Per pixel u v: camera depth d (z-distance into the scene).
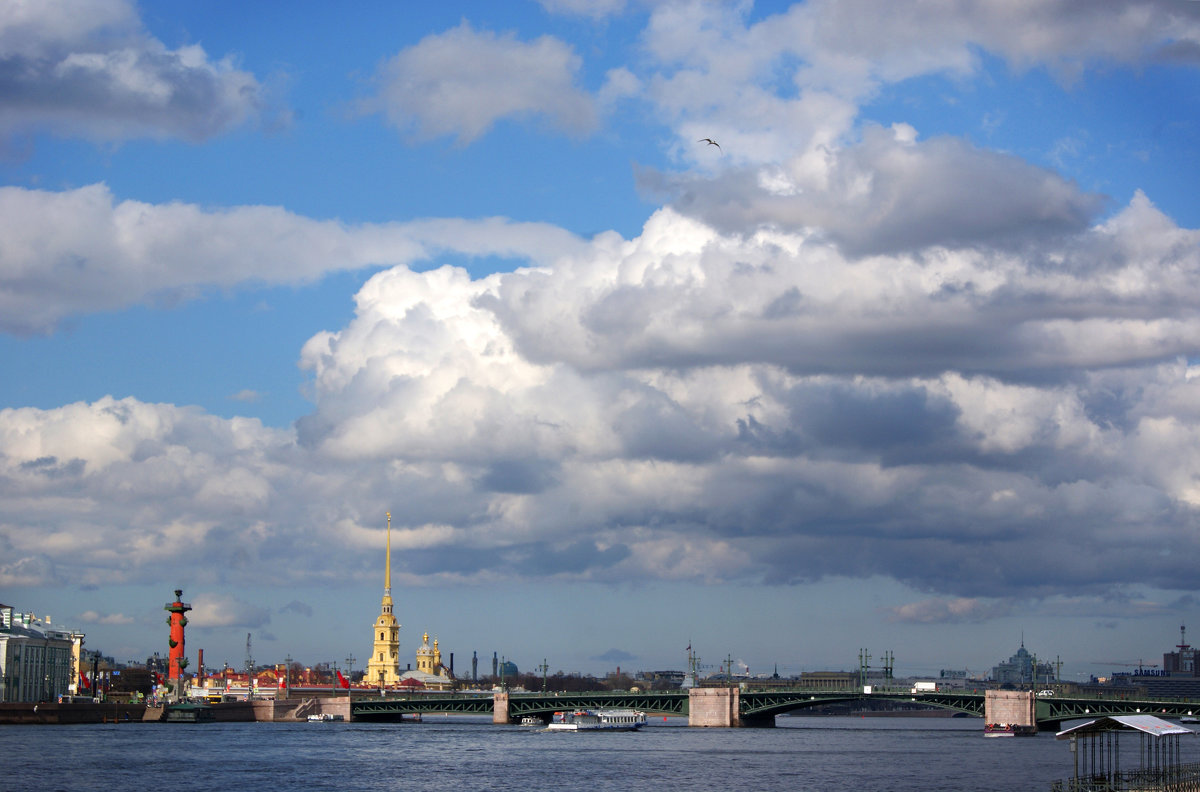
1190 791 155.25
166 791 198.00
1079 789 151.88
